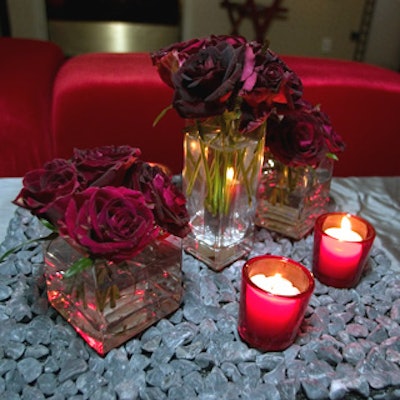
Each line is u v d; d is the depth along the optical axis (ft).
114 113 2.61
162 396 1.24
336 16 7.56
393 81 2.82
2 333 1.38
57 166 1.32
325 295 1.61
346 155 2.91
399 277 1.68
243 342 1.41
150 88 2.57
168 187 1.30
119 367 1.30
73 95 2.55
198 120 1.47
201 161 1.59
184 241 1.76
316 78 2.72
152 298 1.41
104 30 8.08
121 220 1.17
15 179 2.08
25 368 1.28
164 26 8.16
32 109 3.00
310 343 1.41
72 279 1.31
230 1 7.27
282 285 1.42
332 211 2.05
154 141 2.71
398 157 2.95
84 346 1.36
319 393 1.26
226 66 1.28
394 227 1.98
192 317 1.47
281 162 1.72
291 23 7.53
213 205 1.60
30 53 3.74
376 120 2.81
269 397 1.25
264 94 1.36
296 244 1.84
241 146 1.53
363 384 1.28
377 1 7.41
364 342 1.42
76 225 1.14
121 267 1.29
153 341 1.38
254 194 1.68
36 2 7.12
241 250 1.75
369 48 7.77
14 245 1.69
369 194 2.20
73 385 1.25
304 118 1.65
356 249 1.55
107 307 1.30
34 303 1.47
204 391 1.26
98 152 1.38
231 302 1.55
